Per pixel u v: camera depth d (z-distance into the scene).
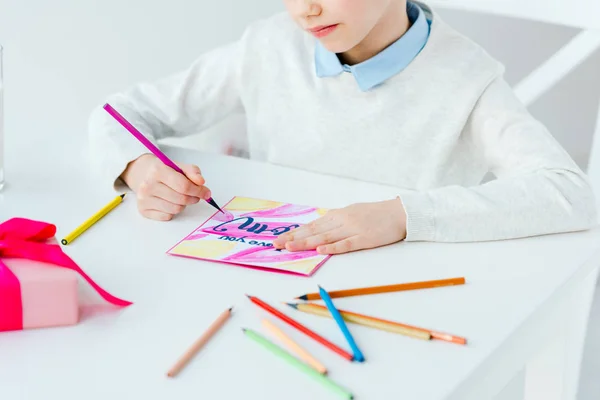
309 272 0.85
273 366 0.69
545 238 0.95
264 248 0.90
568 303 0.90
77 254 0.88
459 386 0.67
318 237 0.91
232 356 0.71
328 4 1.05
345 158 1.30
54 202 1.01
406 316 0.77
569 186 0.99
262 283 0.83
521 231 0.94
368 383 0.67
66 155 1.15
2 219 0.95
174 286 0.82
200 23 1.73
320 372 0.68
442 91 1.22
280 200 1.03
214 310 0.78
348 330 0.74
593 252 0.92
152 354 0.71
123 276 0.84
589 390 1.52
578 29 1.98
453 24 2.08
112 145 1.10
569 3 1.38
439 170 1.26
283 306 0.79
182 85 1.34
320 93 1.28
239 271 0.85
